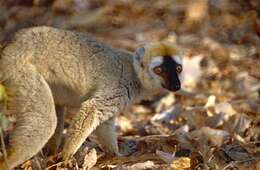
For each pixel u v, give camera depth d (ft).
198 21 71.31
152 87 42.63
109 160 42.14
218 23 71.26
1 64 39.09
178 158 40.75
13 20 71.36
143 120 53.72
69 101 41.93
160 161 41.70
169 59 42.29
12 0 74.18
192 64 62.13
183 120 51.83
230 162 41.29
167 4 74.49
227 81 60.75
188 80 60.54
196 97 57.36
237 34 69.56
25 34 40.34
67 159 40.01
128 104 42.52
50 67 40.24
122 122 51.90
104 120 40.63
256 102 54.95
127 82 41.91
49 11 73.56
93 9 74.84
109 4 75.00
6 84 38.70
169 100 56.59
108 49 42.29
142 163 40.11
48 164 41.27
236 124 48.16
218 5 73.31
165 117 52.60
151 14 73.87
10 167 37.76
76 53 40.96
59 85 40.96
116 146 42.86
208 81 60.95
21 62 39.17
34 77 38.91
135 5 75.00
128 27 71.56
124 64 42.24
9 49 39.52
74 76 40.88
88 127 39.73
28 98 38.34
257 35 69.62
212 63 63.72
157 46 42.68
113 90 41.04
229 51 65.82
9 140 38.09
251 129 48.24
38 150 38.50
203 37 68.74
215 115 49.65
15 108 38.50
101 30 71.10
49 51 40.24
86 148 42.24
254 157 42.70
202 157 41.83
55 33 40.96
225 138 45.91
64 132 49.24
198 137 45.24
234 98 57.16
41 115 38.27
